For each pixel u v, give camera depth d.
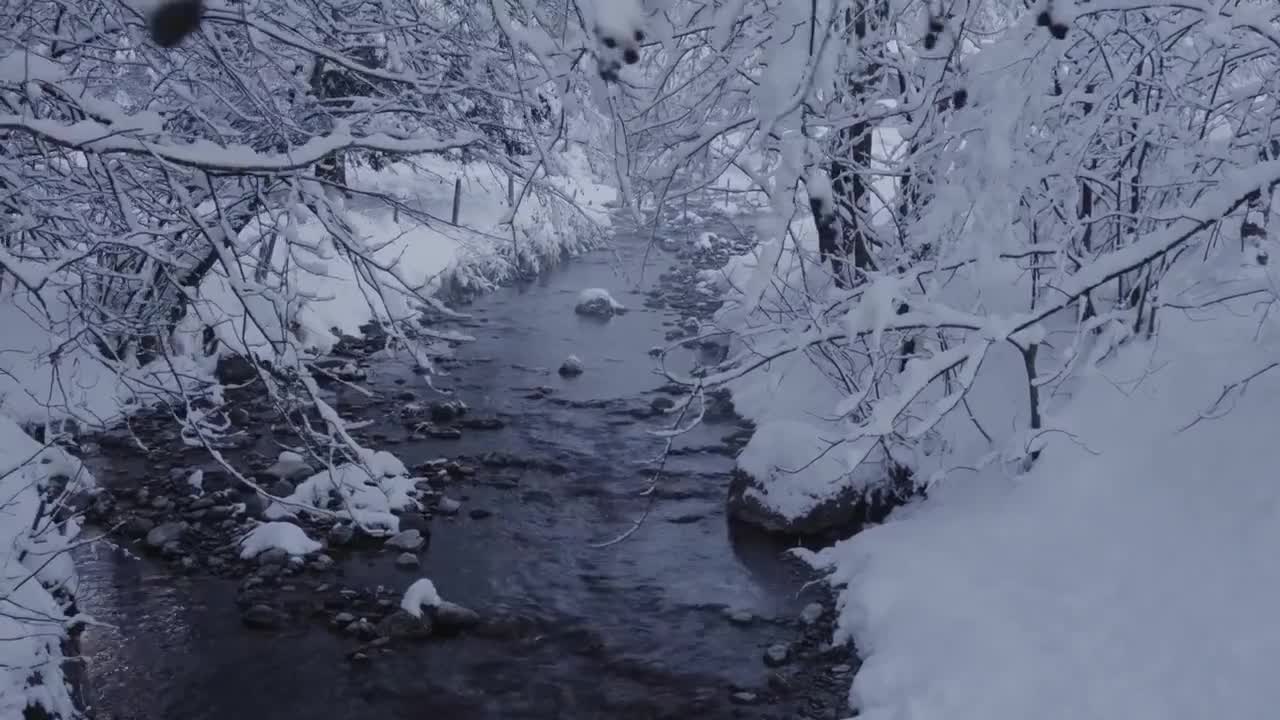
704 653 8.04
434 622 8.44
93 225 6.86
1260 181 6.19
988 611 7.22
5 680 5.71
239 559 9.45
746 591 9.00
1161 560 6.95
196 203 8.27
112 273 6.68
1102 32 7.96
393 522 10.09
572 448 12.40
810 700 7.33
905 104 8.12
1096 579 7.09
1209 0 6.79
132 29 6.39
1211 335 8.85
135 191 7.20
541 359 15.95
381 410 13.47
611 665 7.91
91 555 9.39
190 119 7.88
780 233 6.17
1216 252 9.42
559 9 5.74
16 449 7.56
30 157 7.10
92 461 11.27
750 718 7.16
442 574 9.33
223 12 5.29
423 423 12.91
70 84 5.04
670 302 19.52
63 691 6.36
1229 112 8.49
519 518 10.52
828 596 8.77
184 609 8.56
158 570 9.20
